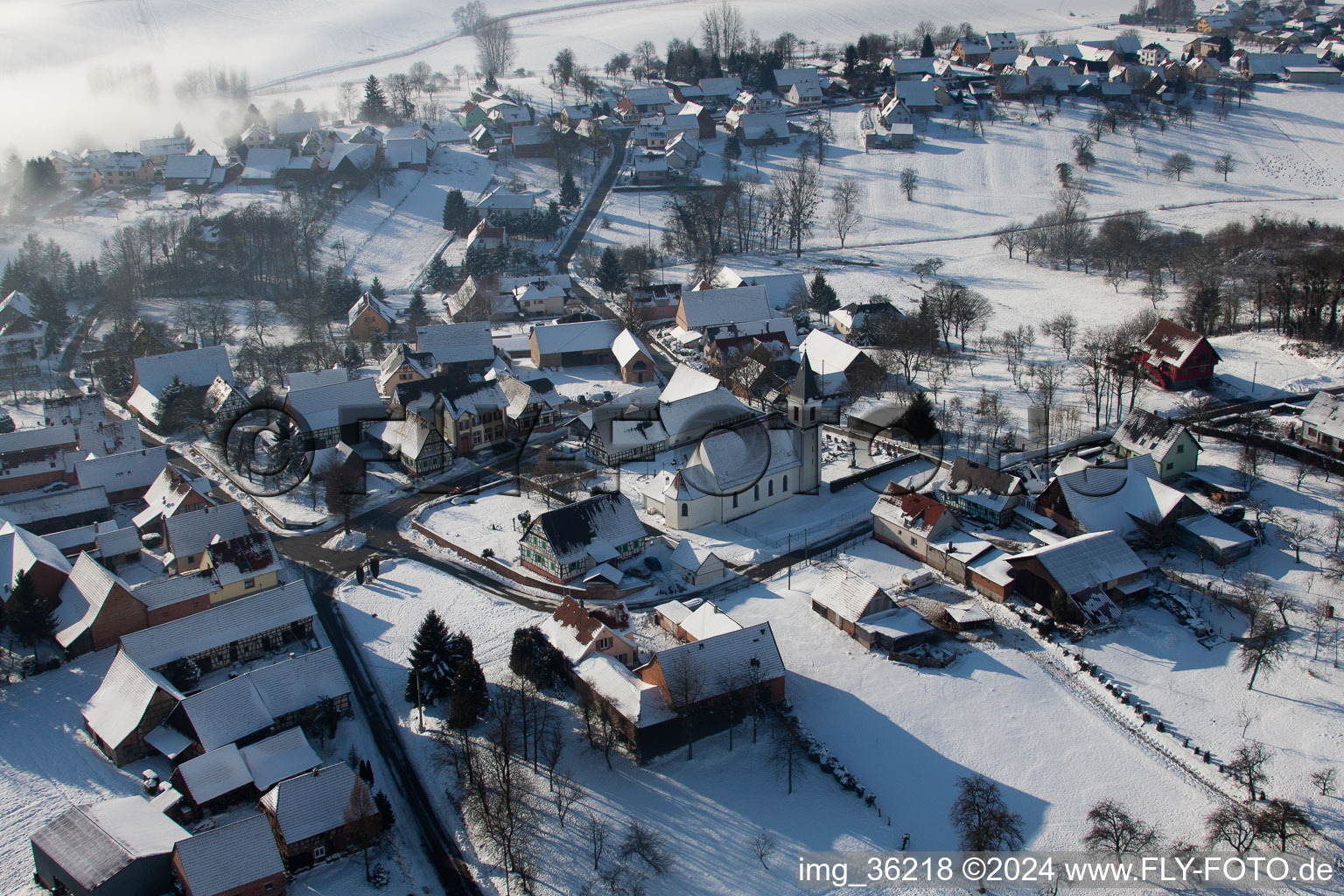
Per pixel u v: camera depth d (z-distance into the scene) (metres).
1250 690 96.75
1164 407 158.38
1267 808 81.56
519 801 83.06
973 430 153.62
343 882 78.19
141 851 75.00
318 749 92.19
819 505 136.00
